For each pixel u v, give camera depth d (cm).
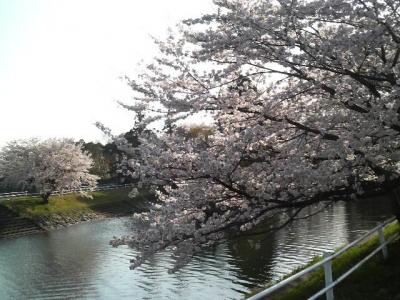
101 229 3631
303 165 689
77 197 5025
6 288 1917
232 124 784
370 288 779
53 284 1944
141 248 706
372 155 661
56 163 4759
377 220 2702
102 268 2170
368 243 1159
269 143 791
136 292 1725
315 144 761
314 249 2094
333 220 2823
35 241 3189
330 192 730
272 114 764
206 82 778
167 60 779
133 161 697
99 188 5606
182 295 1633
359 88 721
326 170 670
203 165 664
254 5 753
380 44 681
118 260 2341
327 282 653
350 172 697
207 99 749
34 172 4603
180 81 786
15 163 4897
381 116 641
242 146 673
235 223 703
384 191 759
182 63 772
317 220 2870
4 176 5153
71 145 5062
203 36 693
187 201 722
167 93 754
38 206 4319
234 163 678
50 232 3666
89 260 2386
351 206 3391
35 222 3881
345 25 709
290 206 725
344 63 698
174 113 748
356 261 963
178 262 728
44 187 4522
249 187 732
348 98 703
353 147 649
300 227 2659
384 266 870
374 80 713
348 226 2573
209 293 1628
